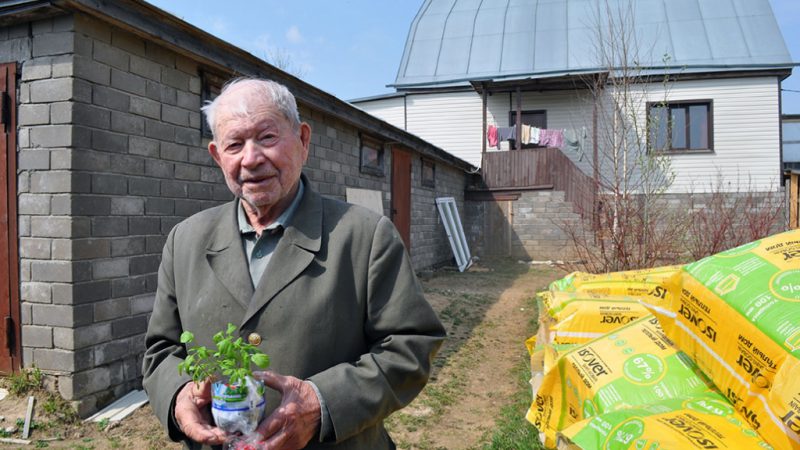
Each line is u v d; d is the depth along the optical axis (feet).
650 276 9.80
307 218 4.53
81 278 10.48
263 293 4.23
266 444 3.61
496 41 53.57
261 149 4.29
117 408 10.88
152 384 4.50
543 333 9.89
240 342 3.71
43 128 10.45
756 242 5.27
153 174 12.30
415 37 57.06
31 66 10.55
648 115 26.91
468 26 56.08
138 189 11.88
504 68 51.03
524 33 53.26
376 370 4.07
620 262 17.88
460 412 11.98
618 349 6.31
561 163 44.09
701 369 5.30
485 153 45.91
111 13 10.51
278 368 4.12
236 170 4.37
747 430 4.55
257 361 3.50
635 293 9.45
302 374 4.12
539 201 44.65
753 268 4.89
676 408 5.02
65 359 10.39
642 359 5.97
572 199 43.60
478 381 14.10
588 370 6.25
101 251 10.93
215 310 4.37
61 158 10.31
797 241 4.96
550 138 45.27
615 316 8.23
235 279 4.39
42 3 9.76
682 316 5.52
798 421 3.83
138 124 11.87
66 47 10.28
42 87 10.46
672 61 46.29
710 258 5.42
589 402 5.99
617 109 24.94
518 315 22.48
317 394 3.85
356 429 3.92
